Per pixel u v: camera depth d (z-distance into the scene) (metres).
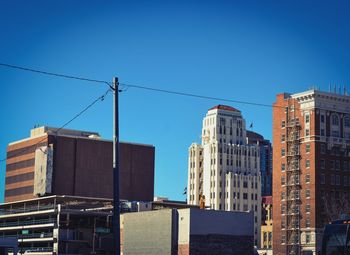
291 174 162.12
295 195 159.62
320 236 152.50
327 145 159.00
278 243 161.88
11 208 166.88
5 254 92.06
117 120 37.53
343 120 162.88
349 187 160.00
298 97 163.12
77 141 175.75
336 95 162.00
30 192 175.12
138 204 138.62
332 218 145.62
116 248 35.84
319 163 156.75
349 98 164.38
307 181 157.62
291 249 157.62
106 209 141.38
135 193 183.50
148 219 106.06
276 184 165.88
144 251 105.62
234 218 101.31
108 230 135.00
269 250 176.25
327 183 156.88
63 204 145.00
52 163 170.75
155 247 103.06
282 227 161.62
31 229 146.38
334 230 36.38
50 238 135.88
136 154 185.50
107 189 177.88
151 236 104.56
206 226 98.62
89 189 175.12
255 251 109.38
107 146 179.88
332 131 160.50
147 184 186.00
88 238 135.75
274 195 166.00
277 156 166.88
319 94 159.75
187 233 97.25
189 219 97.56
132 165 184.38
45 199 152.50
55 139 173.12
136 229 108.56
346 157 161.12
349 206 150.12
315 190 154.88
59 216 135.50
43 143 172.62
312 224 154.00
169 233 100.44
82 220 137.00
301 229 156.75
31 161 176.62
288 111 165.50
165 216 102.00
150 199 186.00
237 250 100.31
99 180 177.00
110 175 179.00
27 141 180.12
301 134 161.50
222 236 99.56
